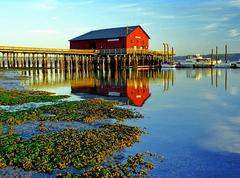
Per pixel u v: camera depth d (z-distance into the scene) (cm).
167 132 1736
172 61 9269
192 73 6969
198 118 2109
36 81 4741
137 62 7612
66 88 3919
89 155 1321
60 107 2406
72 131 1689
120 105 2631
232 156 1347
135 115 2186
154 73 6850
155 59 8762
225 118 2111
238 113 2281
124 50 7062
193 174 1155
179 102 2812
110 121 2000
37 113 2178
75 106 2467
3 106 2480
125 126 1830
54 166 1206
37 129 1767
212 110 2408
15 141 1501
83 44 7838
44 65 6275
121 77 5656
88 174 1130
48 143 1464
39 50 6038
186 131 1759
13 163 1235
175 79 5359
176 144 1515
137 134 1664
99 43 7544
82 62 6919
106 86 4166
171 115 2214
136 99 2998
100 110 2331
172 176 1135
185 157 1333
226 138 1620
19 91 3344
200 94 3378
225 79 5328
